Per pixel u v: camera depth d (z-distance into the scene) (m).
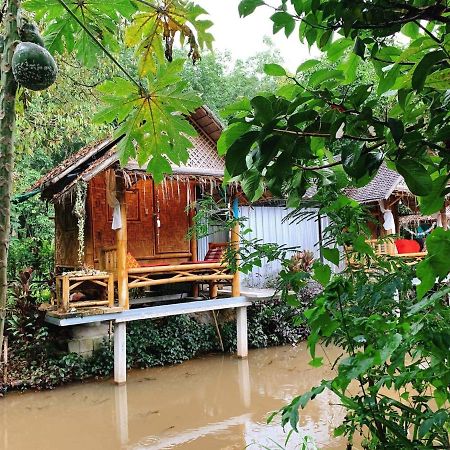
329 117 0.98
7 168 1.08
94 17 2.20
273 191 1.02
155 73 2.04
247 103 1.09
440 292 1.09
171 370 8.67
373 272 1.90
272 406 6.61
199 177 7.92
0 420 6.34
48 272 10.09
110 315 7.65
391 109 1.19
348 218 1.83
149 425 6.07
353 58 1.26
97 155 7.96
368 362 1.13
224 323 10.30
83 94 9.18
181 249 9.98
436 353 1.22
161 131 2.09
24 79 1.22
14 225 11.48
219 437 5.54
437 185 1.02
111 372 8.34
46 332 8.12
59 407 6.82
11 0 1.26
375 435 1.47
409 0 0.96
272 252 2.27
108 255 8.42
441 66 1.01
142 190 9.52
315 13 1.02
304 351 9.83
